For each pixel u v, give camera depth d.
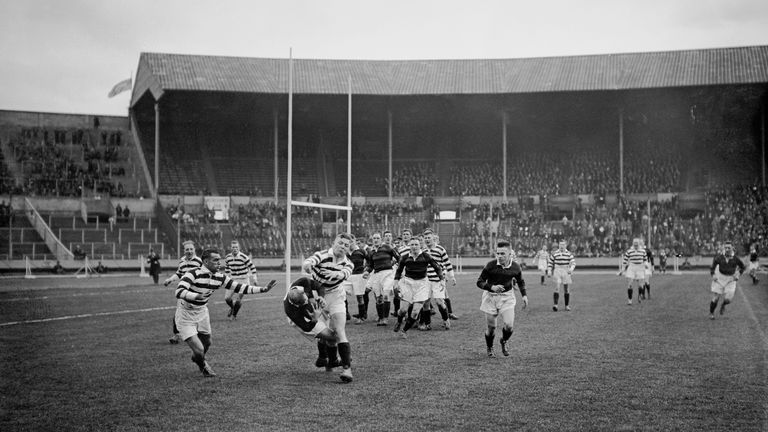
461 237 57.09
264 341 14.23
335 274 10.82
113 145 61.47
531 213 58.91
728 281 18.70
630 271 23.42
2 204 45.44
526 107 60.22
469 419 8.14
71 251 47.59
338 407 8.68
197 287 10.55
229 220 56.72
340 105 59.47
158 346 13.56
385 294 17.22
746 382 10.20
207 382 10.16
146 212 54.47
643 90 55.81
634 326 16.81
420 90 57.41
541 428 7.80
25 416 8.27
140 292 29.00
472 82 58.16
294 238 55.72
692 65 56.16
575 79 57.03
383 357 12.32
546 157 65.19
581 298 25.84
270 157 65.19
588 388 9.79
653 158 62.84
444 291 17.73
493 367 11.35
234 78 56.03
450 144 66.94
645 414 8.39
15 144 56.38
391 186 61.34
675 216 56.94
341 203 61.50
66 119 60.00
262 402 8.94
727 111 59.19
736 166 60.31
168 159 61.69
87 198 51.69
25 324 17.22
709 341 14.25
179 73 55.41
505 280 12.31
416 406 8.74
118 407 8.69
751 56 55.69
